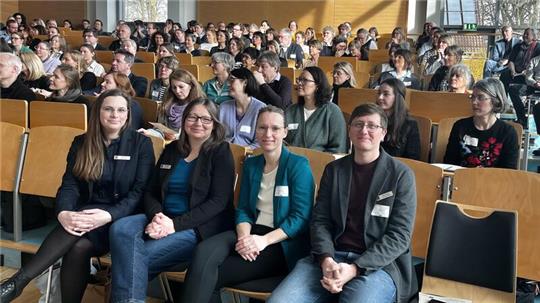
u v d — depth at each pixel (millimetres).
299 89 3363
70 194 2480
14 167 3012
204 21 13008
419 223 2412
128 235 2229
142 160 2531
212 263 2123
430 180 2408
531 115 4633
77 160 2494
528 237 2197
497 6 10016
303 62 8117
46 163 2969
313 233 2133
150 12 13125
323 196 2186
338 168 2174
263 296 2135
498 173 2287
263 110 2322
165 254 2271
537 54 7598
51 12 13625
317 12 12312
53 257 2285
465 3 10531
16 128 3025
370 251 1996
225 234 2270
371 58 7887
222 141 2461
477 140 2904
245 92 3574
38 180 2969
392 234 2025
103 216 2354
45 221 3350
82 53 6199
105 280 2555
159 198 2484
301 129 3369
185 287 2102
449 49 5285
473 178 2332
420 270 2268
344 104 4281
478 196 2312
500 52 8234
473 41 9492
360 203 2107
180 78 3756
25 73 4895
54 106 3451
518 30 9766
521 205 2227
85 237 2355
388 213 2053
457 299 1927
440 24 10898
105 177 2492
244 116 3598
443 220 2021
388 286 1973
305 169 2281
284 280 2025
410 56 5406
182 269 2336
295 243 2236
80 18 13438
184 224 2312
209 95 4750
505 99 2852
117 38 9719
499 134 2871
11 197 3137
